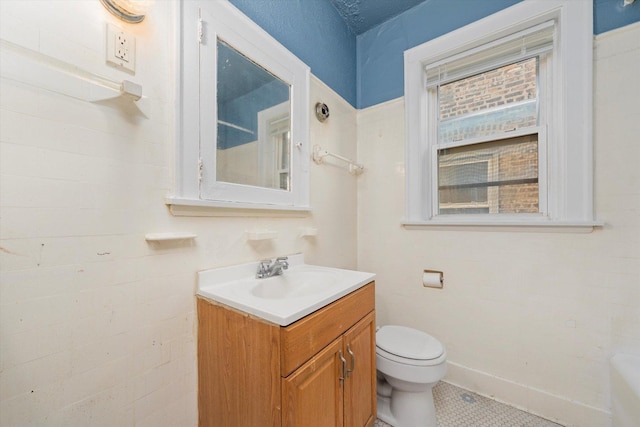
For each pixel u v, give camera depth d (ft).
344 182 6.41
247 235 3.94
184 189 3.12
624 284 4.11
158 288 2.94
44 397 2.18
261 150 4.21
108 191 2.56
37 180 2.16
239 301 2.85
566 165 4.48
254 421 2.65
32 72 2.13
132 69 2.72
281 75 4.52
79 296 2.37
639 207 4.01
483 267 5.26
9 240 2.03
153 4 2.77
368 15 6.35
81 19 2.40
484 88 5.47
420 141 6.01
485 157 5.47
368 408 3.92
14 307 2.05
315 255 5.43
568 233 4.50
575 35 4.39
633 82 4.05
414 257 6.06
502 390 5.00
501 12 4.99
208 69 3.39
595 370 4.28
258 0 4.23
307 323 2.69
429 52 5.81
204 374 3.19
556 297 4.60
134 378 2.73
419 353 4.10
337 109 6.17
